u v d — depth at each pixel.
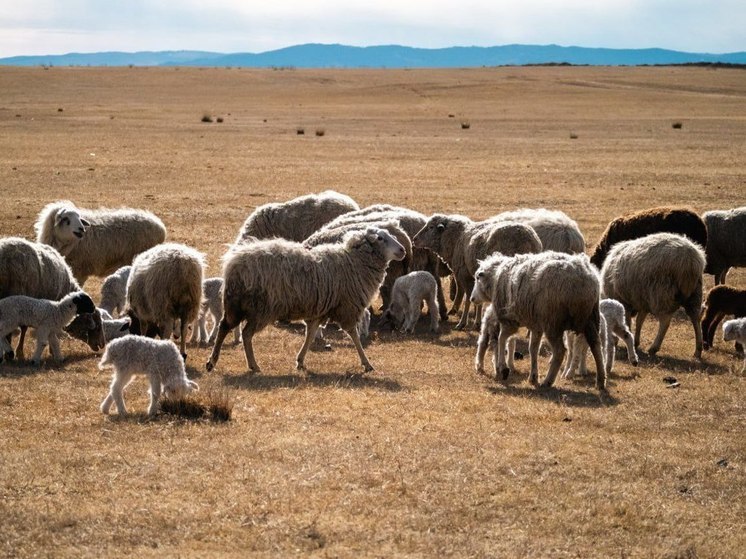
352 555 7.68
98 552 7.56
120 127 64.94
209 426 10.96
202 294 15.33
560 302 13.45
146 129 63.94
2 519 8.09
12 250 14.45
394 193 36.09
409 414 11.90
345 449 10.25
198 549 7.70
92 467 9.45
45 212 18.66
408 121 76.00
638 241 17.00
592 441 11.03
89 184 37.12
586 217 31.08
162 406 11.44
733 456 10.73
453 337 18.30
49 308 13.99
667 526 8.63
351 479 9.36
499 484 9.45
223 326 14.62
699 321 16.53
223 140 57.25
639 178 40.84
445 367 15.40
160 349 11.45
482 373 15.00
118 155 47.56
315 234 18.94
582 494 9.30
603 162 47.09
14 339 16.08
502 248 18.42
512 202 34.19
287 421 11.34
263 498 8.76
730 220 21.27
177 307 14.79
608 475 9.94
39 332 13.99
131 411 11.64
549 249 19.64
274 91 122.56
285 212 21.50
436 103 100.94
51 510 8.32
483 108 93.00
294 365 15.19
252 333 14.57
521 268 14.03
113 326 15.21
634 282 16.72
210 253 24.73
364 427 11.19
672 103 100.00
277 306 14.45
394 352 16.59
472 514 8.66
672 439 11.30
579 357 15.01
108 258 19.17
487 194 36.06
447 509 8.73
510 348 15.10
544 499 9.11
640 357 16.56
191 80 141.25
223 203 33.12
